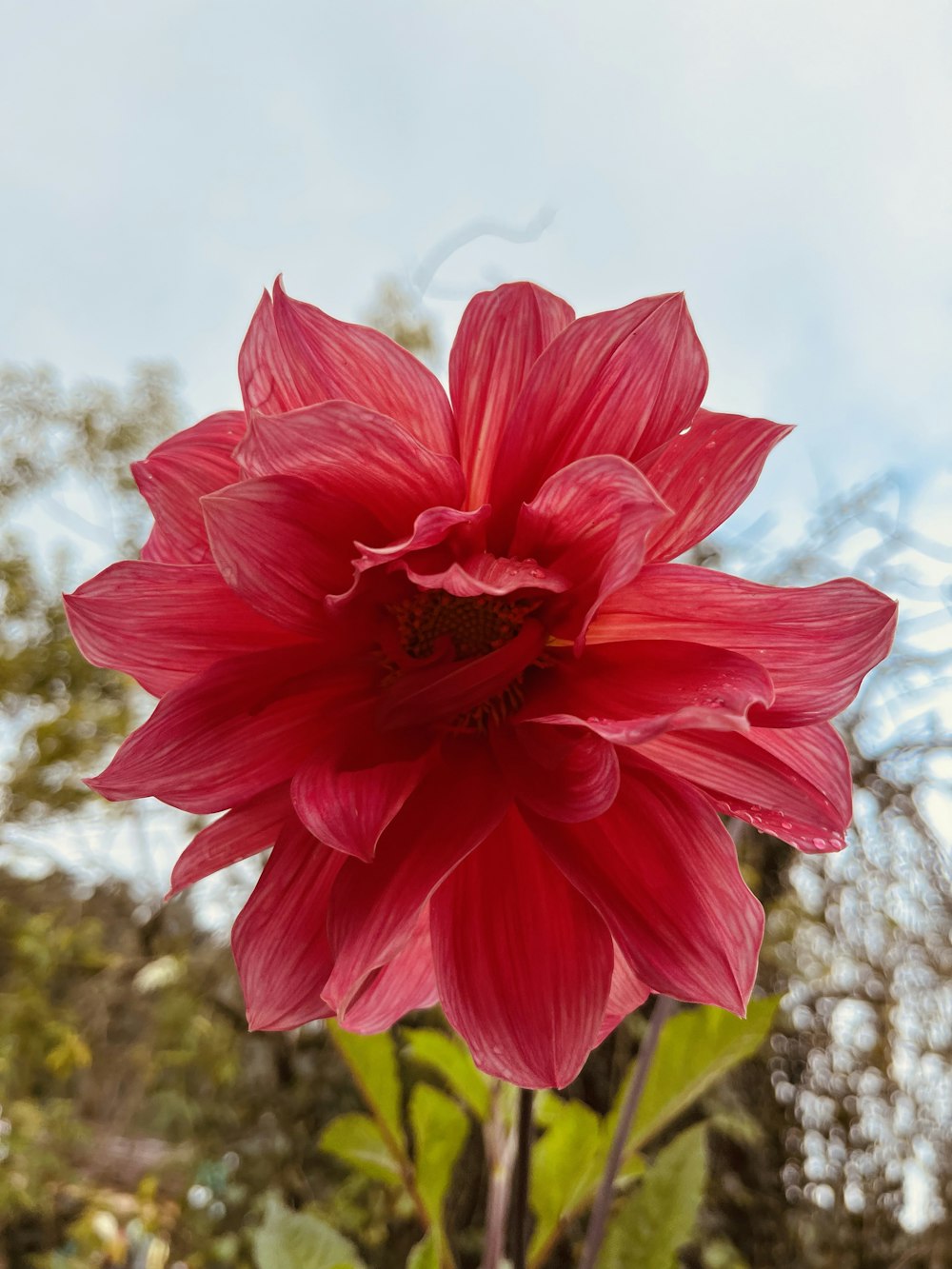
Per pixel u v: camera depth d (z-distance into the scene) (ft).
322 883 0.76
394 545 0.70
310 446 0.69
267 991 0.74
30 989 2.66
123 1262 2.55
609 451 0.73
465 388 0.75
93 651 0.75
